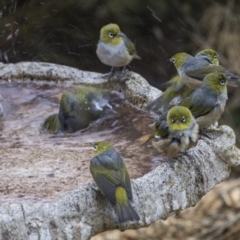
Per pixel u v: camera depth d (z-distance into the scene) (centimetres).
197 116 1049
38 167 972
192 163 920
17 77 1371
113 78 1322
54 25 2077
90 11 2088
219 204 1864
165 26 2183
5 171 955
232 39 2147
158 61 2202
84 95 1199
